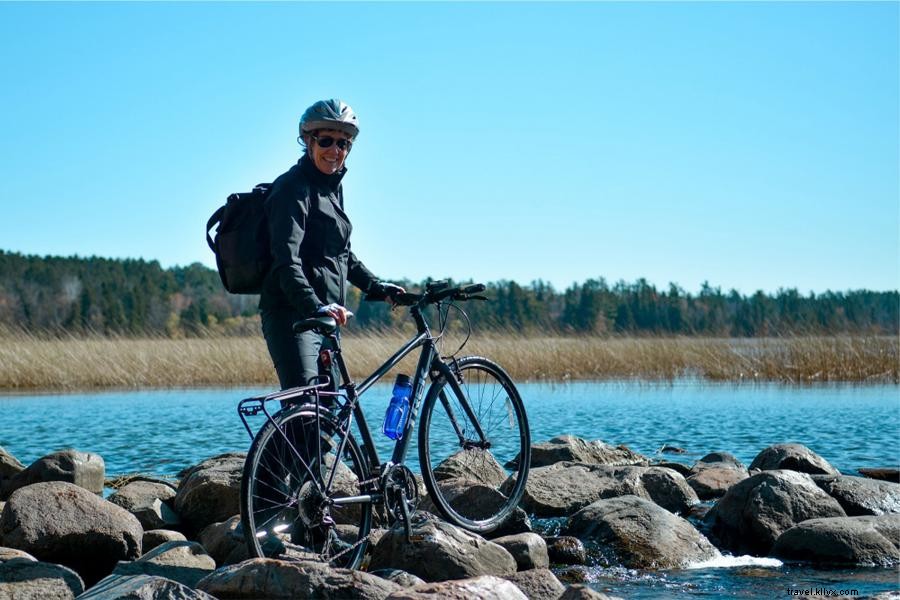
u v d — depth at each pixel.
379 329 22.69
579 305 55.41
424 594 3.96
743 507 6.27
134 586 4.02
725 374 20.78
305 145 5.23
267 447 4.57
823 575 5.36
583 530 5.98
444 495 6.04
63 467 7.36
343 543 4.87
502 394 5.80
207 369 20.34
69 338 22.56
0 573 4.35
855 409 14.45
